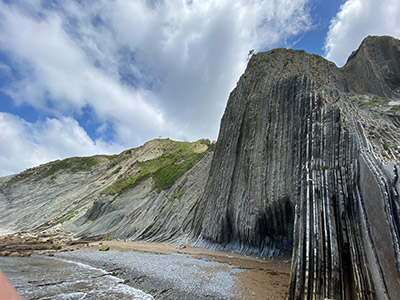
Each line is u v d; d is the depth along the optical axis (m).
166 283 19.03
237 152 35.47
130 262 26.77
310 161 22.19
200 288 17.52
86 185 91.56
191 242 37.28
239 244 29.64
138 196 60.09
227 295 16.08
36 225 70.50
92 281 20.25
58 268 25.50
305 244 17.25
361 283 13.40
